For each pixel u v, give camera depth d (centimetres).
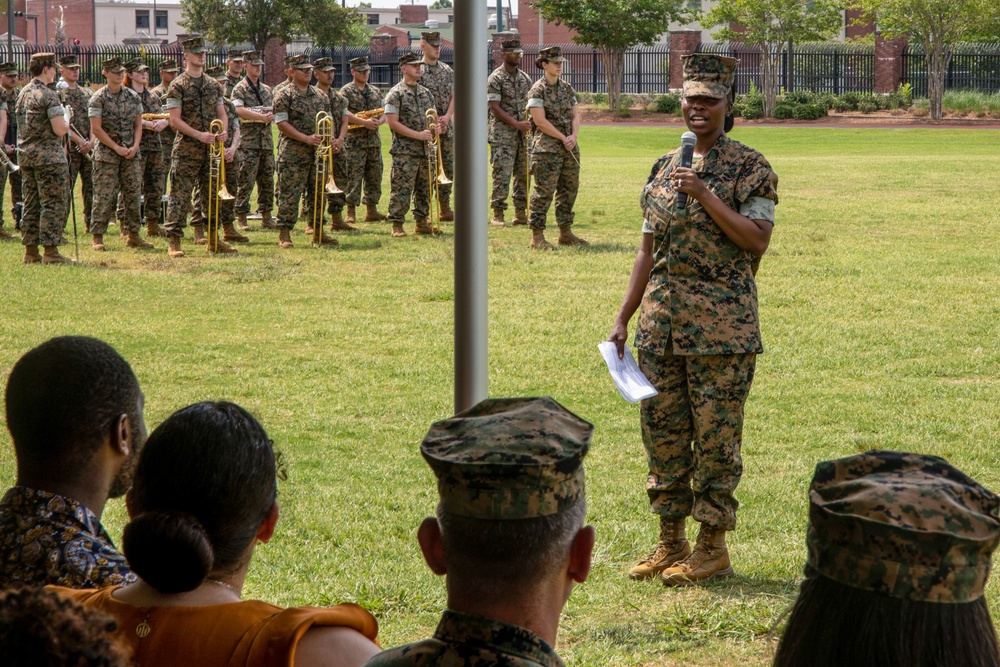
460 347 318
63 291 1078
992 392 737
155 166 1470
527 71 5506
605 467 607
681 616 420
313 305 1032
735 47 5116
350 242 1423
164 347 872
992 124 4053
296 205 1383
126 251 1346
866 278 1124
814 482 148
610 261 1252
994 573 452
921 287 1077
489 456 164
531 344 877
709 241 449
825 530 141
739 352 449
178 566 199
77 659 123
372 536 508
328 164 1412
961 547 133
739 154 450
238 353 858
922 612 135
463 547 166
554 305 1012
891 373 786
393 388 769
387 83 5928
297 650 199
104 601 209
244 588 445
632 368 461
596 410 715
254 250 1357
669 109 4562
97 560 241
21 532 243
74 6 8588
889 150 3058
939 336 884
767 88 4450
